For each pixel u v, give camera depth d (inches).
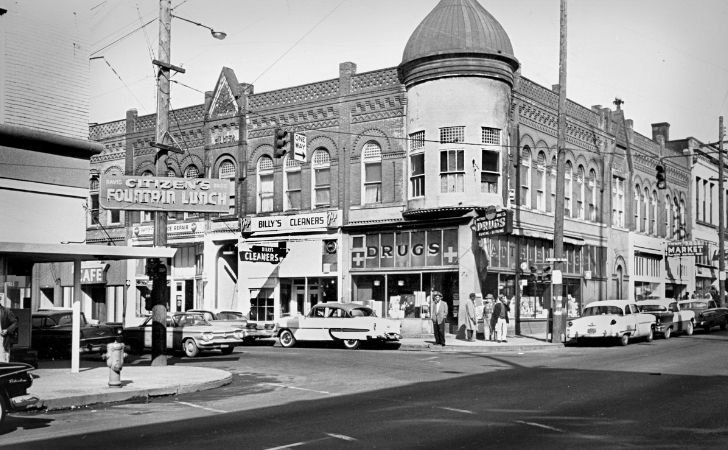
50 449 354.0
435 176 1149.7
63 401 499.8
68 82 765.9
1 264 670.5
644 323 1083.3
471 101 1147.3
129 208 749.9
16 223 714.2
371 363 789.2
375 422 415.8
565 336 1086.4
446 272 1164.5
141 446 358.9
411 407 470.3
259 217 1349.7
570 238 1380.4
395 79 1219.9
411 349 1013.2
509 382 593.0
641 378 609.6
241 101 1400.1
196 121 1466.5
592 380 597.9
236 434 386.9
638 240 1676.9
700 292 1924.2
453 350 983.6
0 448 357.7
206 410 484.4
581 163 1446.9
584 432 376.8
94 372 676.7
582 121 1448.1
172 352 965.8
